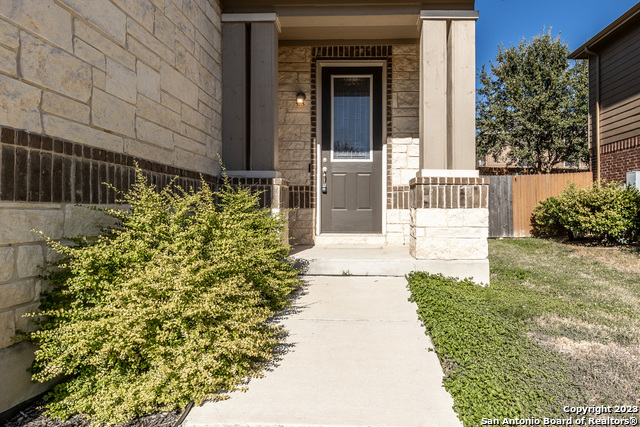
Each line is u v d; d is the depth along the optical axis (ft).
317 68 20.20
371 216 20.39
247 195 13.92
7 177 6.32
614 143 30.91
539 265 18.98
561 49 55.52
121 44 9.43
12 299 6.47
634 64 28.89
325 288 13.73
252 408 6.66
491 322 10.08
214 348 7.21
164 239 8.83
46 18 7.14
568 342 9.31
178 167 12.45
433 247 14.99
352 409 6.61
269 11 16.43
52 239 7.27
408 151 19.85
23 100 6.65
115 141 9.18
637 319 11.03
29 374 6.77
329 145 20.56
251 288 10.08
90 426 6.15
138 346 6.97
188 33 13.23
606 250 22.02
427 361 8.41
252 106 16.53
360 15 16.25
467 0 15.72
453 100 15.55
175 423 6.30
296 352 8.87
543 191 29.32
